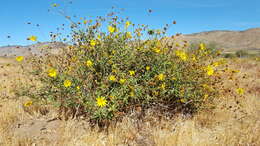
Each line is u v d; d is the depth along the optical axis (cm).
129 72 333
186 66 366
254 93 493
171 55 368
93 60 323
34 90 343
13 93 391
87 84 309
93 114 284
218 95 381
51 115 318
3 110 311
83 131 273
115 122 298
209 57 416
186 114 344
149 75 340
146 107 336
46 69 347
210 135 284
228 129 303
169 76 332
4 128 271
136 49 346
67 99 301
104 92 298
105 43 339
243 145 278
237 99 433
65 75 308
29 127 284
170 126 306
